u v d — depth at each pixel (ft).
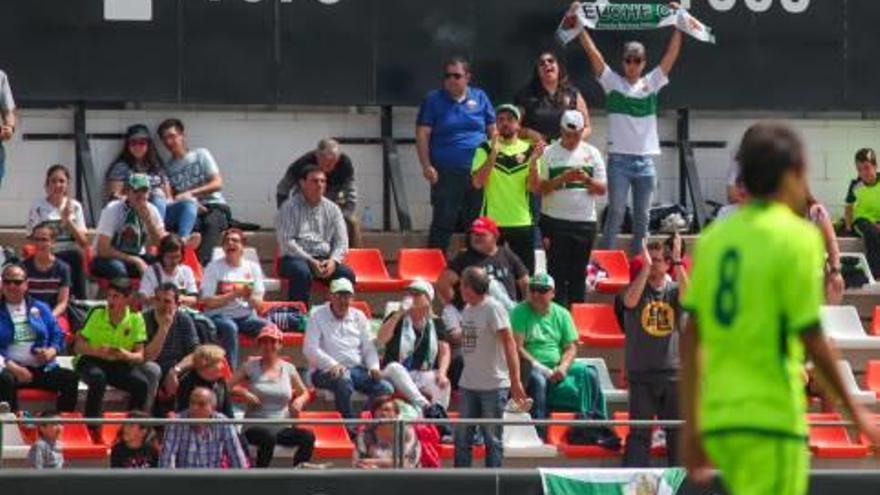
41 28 180.86
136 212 165.58
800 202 79.61
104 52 181.88
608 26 185.16
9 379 151.74
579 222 171.53
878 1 193.88
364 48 185.57
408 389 154.51
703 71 190.80
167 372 152.87
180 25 183.11
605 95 185.57
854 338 172.86
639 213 180.65
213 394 145.18
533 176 170.71
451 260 168.96
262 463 138.41
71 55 181.37
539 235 178.29
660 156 192.75
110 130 183.21
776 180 77.20
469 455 141.69
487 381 149.69
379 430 138.82
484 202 172.55
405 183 188.34
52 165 182.09
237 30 183.93
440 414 154.51
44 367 153.38
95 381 151.43
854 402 76.95
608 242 180.45
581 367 158.71
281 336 154.20
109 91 181.88
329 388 155.43
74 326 161.17
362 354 156.87
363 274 174.29
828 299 175.11
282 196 174.19
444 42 186.39
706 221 189.37
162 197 173.06
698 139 193.77
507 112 171.83
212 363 146.82
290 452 141.08
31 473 130.72
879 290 181.16
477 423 140.26
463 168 178.09
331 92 185.26
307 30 184.85
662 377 154.20
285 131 186.70
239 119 185.98
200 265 173.17
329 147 174.29
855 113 195.62
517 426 144.87
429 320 158.20
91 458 141.18
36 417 142.31
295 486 132.87
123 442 136.87
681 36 188.75
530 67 187.01
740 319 76.18
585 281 173.27
